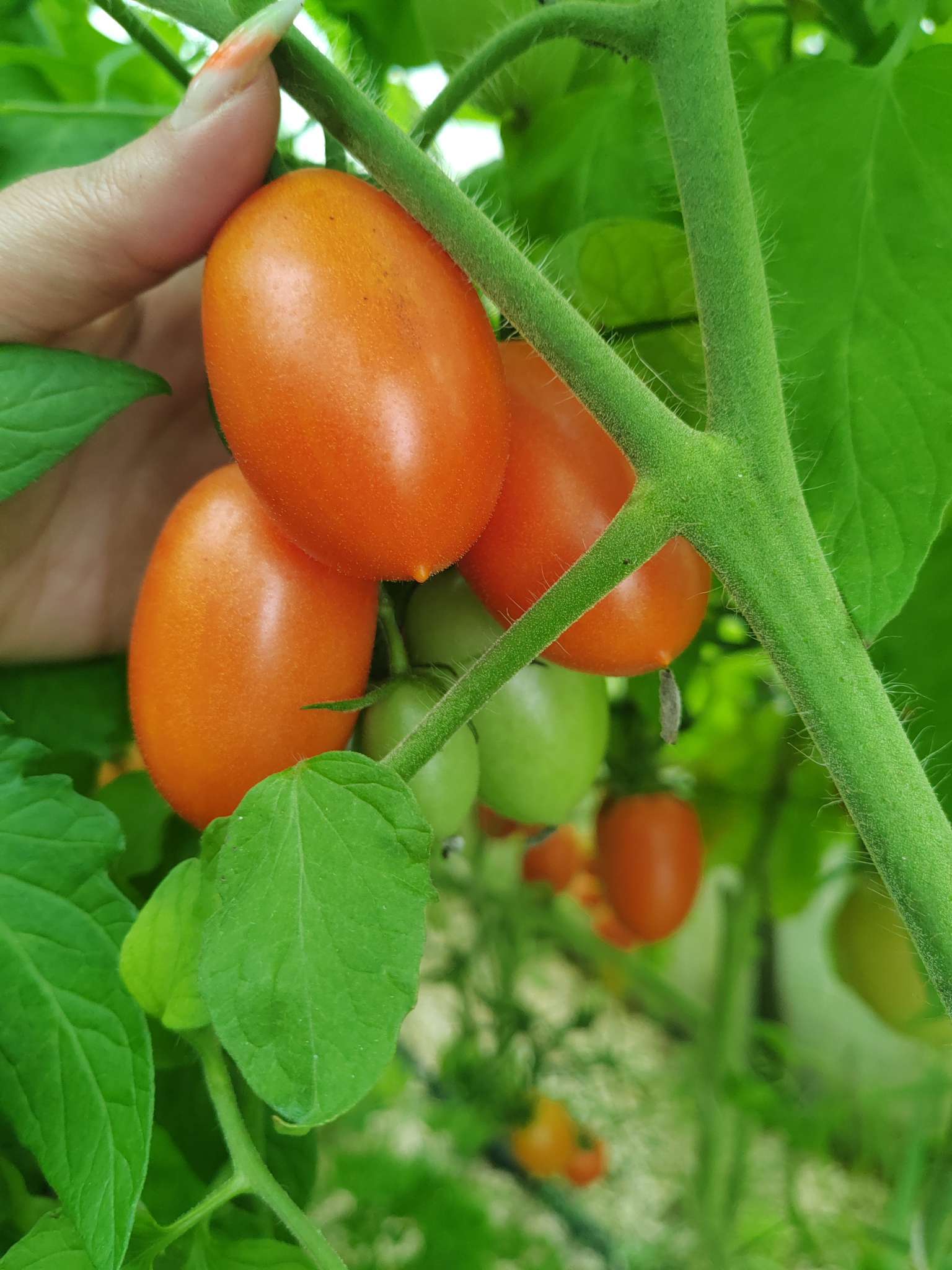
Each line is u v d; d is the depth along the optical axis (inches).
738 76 7.3
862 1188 19.1
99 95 10.6
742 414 4.7
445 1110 19.6
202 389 10.1
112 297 7.6
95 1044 5.1
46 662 9.8
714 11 4.8
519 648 4.7
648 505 4.7
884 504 4.9
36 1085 5.1
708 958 27.8
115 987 5.2
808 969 24.4
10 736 5.7
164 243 7.0
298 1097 3.8
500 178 9.1
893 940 10.4
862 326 5.3
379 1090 19.9
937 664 7.9
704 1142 14.0
